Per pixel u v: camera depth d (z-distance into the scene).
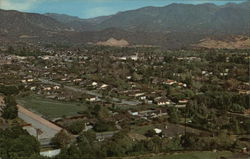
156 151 102.19
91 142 103.19
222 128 129.75
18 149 90.44
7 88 199.25
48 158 88.56
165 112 156.88
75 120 144.00
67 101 185.75
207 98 169.50
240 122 134.50
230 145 109.88
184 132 124.56
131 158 96.31
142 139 112.56
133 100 188.75
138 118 145.00
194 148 106.62
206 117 144.25
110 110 160.00
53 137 111.38
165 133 122.75
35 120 144.38
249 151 106.50
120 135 107.12
